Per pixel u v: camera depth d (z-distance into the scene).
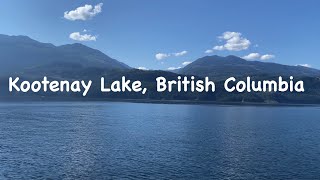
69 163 97.56
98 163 98.06
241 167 96.81
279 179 86.56
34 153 109.69
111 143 128.75
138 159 103.38
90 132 158.12
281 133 168.25
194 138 144.50
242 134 160.88
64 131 160.50
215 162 101.75
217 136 152.12
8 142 128.62
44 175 86.06
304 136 158.38
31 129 166.38
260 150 121.00
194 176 87.44
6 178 83.19
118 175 87.12
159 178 85.31
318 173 91.94
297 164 100.94
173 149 119.31
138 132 160.12
